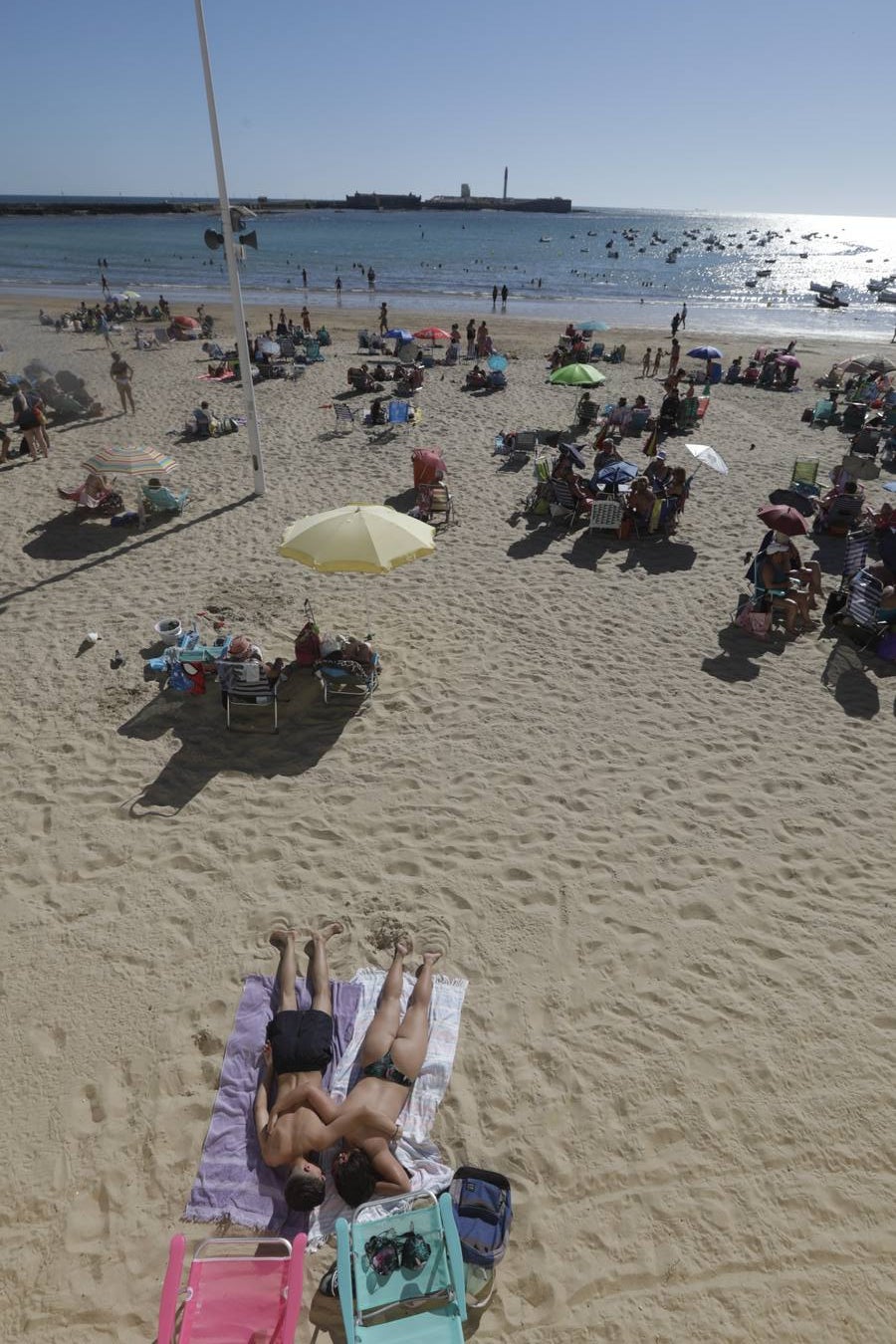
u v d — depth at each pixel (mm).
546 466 12859
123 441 15727
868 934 5680
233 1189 4109
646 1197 4152
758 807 6832
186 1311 3422
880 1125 4496
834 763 7414
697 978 5328
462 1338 3422
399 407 17031
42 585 10078
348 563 7367
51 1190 4086
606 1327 3658
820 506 12641
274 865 6090
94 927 5523
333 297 46625
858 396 21359
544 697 8242
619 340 32562
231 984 5180
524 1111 4531
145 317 33750
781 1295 3779
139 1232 3943
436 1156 4277
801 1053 4863
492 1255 3693
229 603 9789
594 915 5762
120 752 7203
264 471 14109
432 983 5199
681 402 17484
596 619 9781
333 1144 4105
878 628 9148
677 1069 4758
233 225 11383
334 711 7914
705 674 8727
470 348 26719
